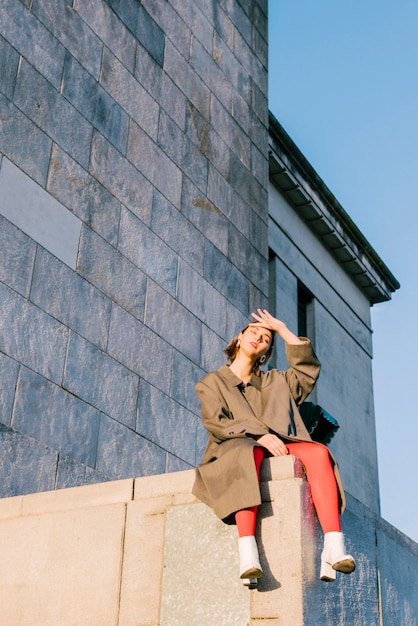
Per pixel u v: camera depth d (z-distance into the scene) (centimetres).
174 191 927
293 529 431
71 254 748
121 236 820
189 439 827
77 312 736
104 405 733
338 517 436
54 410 679
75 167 784
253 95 1183
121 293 796
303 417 624
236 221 1038
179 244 909
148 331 818
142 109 910
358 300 1661
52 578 494
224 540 449
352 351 1570
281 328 509
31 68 764
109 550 485
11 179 707
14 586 502
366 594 489
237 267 1008
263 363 521
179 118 979
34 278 700
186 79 1017
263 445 457
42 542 509
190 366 864
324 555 425
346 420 1457
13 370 653
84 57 839
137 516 487
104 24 885
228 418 480
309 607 418
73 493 517
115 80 878
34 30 782
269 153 1334
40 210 728
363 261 1622
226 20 1165
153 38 970
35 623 484
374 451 1549
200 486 454
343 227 1562
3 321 659
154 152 911
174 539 465
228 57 1141
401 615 532
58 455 667
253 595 427
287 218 1429
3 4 754
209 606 436
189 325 884
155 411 792
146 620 453
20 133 730
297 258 1430
